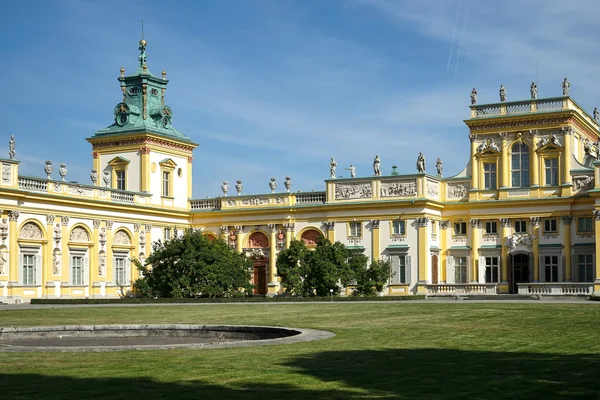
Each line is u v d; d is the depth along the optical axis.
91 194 73.50
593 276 72.12
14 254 65.25
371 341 27.56
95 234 73.50
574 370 20.36
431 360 22.42
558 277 73.44
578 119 75.31
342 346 25.88
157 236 81.38
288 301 63.62
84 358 22.50
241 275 70.88
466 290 72.00
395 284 76.00
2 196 64.25
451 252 78.06
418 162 76.62
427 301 59.53
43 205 68.19
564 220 73.31
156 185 82.06
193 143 86.94
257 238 83.81
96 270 73.38
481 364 21.55
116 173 82.38
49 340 30.64
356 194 78.94
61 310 50.47
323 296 68.50
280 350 24.53
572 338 28.23
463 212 77.75
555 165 74.44
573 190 73.19
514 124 75.81
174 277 69.19
